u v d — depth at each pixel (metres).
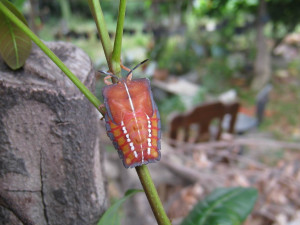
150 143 0.05
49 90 0.06
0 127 0.06
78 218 0.07
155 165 0.16
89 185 0.06
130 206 0.15
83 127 0.06
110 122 0.05
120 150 0.05
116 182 0.16
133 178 0.16
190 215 0.08
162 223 0.05
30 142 0.06
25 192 0.06
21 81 0.06
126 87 0.05
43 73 0.06
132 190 0.06
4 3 0.05
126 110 0.05
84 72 0.06
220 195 0.08
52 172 0.06
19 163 0.06
